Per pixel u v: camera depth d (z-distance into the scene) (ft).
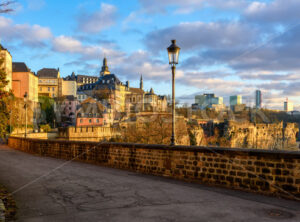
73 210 17.97
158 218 16.07
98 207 18.58
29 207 18.81
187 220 15.69
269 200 20.38
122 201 20.11
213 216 16.42
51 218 16.38
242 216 16.42
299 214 16.87
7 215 16.83
